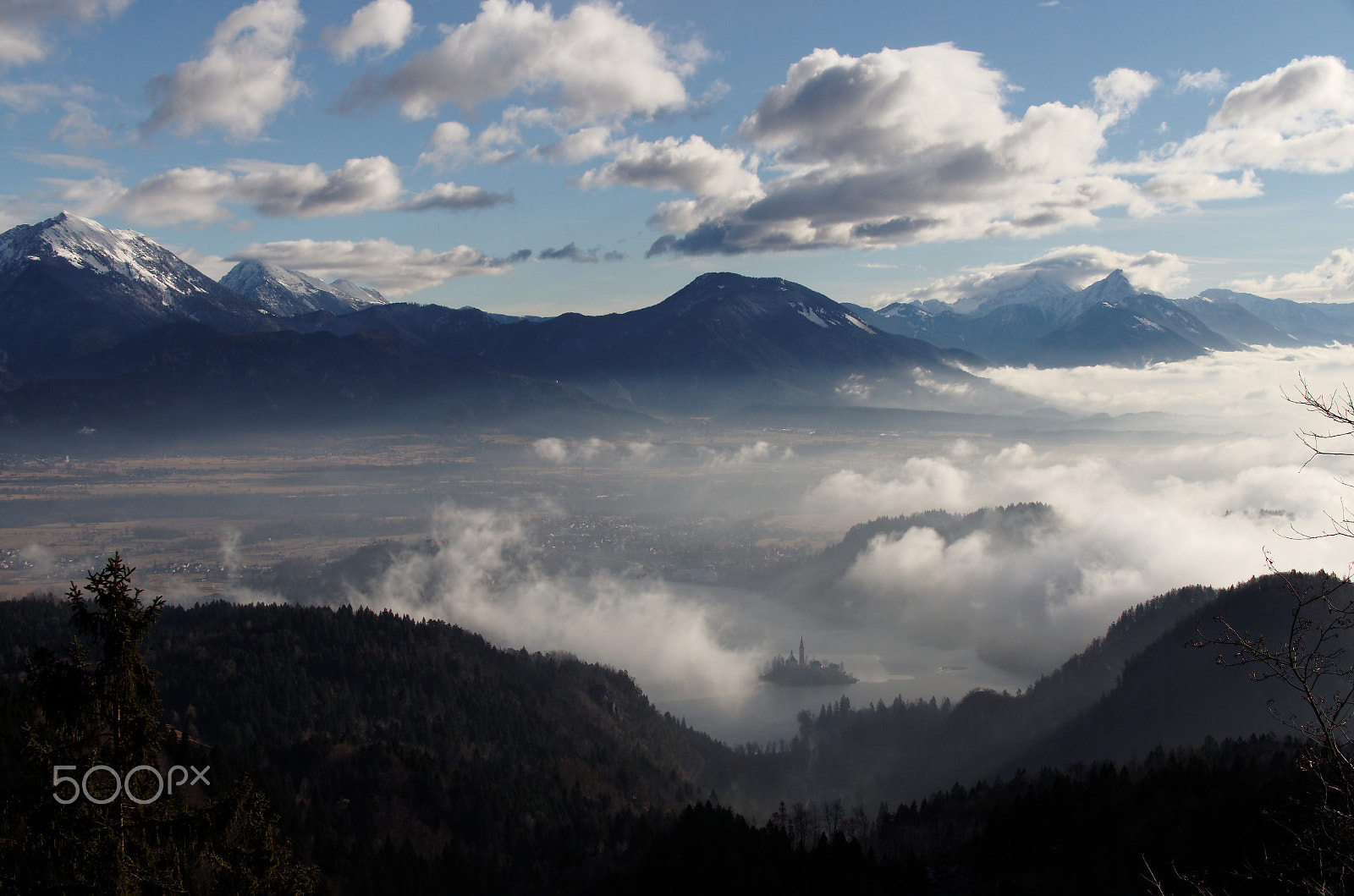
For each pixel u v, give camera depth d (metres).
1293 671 25.27
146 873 36.19
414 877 140.62
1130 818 125.19
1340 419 23.02
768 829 155.12
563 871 154.00
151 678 37.34
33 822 34.28
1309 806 27.19
